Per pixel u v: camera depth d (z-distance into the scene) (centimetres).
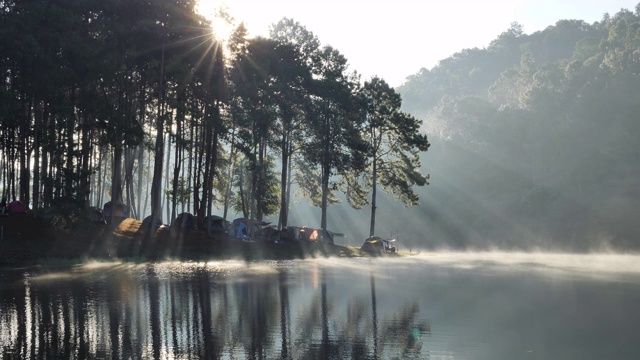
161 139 5516
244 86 6009
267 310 2395
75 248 4800
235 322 2117
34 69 4762
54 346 1719
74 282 3259
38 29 4869
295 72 6919
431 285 3428
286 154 7219
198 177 6331
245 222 6762
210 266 4606
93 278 3488
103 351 1666
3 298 2620
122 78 5294
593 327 2064
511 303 2653
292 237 7175
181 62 5431
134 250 5122
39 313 2245
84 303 2498
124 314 2250
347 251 7269
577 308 2508
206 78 5653
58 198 4784
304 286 3262
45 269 4016
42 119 5828
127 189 6938
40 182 5859
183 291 2944
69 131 4822
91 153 5609
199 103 6100
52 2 5050
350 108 7338
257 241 6625
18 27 4741
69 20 4841
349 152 7719
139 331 1939
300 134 7569
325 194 7638
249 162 6406
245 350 1692
